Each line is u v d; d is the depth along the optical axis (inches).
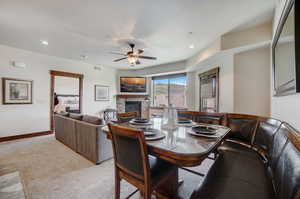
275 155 49.6
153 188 46.6
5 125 148.9
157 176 49.1
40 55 172.6
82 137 111.2
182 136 57.1
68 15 91.2
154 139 51.4
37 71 170.4
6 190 70.3
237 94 125.3
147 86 262.8
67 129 132.0
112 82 254.8
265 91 116.3
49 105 179.9
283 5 64.1
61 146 133.6
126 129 44.5
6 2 78.4
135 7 82.8
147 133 55.9
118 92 260.5
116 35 119.8
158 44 139.5
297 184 27.2
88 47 149.3
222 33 115.4
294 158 33.0
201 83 188.1
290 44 54.5
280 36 71.2
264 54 115.8
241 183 44.4
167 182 63.7
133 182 48.8
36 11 87.0
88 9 84.9
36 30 112.1
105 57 187.8
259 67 117.6
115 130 48.6
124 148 48.3
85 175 84.5
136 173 46.4
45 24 102.8
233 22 99.2
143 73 253.6
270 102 112.0
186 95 216.1
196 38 124.7
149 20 97.0
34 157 108.7
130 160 47.3
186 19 95.3
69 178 81.2
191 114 106.0
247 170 52.6
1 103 146.6
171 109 71.9
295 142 36.3
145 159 43.1
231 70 129.6
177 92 236.4
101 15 91.3
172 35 119.1
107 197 66.1
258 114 118.3
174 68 212.8
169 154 42.2
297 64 44.7
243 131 82.9
